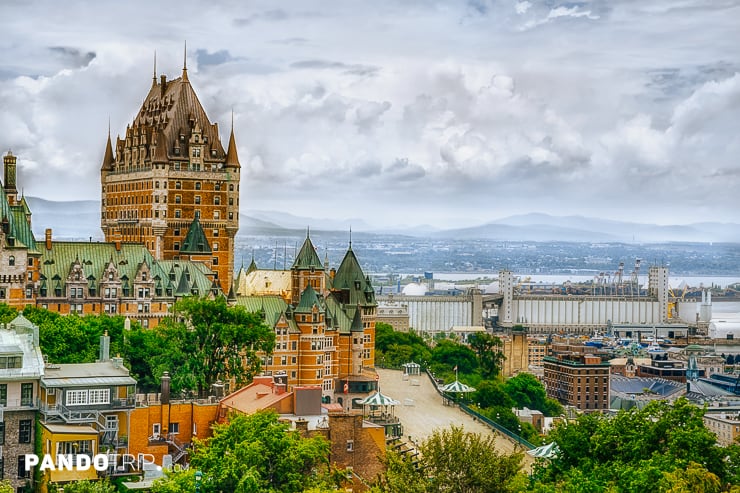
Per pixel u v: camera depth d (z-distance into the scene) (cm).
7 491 14675
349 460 17675
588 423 16975
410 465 14488
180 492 14912
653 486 14250
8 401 15912
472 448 14362
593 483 14912
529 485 15662
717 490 13950
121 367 17075
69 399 16088
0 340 16600
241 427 16088
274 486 15800
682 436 15400
